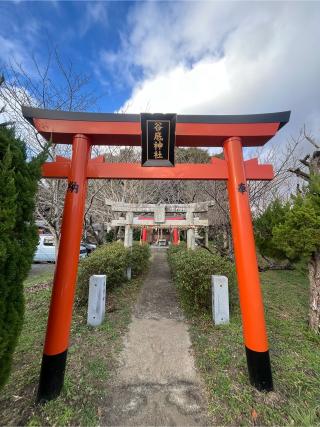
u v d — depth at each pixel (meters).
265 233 4.34
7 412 1.80
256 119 2.47
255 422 1.77
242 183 2.42
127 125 2.43
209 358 2.59
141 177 2.55
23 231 1.70
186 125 2.47
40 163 1.88
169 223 7.13
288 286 5.57
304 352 2.68
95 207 8.28
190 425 1.77
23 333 3.10
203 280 3.79
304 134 5.43
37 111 2.36
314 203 3.11
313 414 1.82
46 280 6.03
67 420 1.75
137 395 2.07
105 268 4.59
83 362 2.49
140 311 4.16
